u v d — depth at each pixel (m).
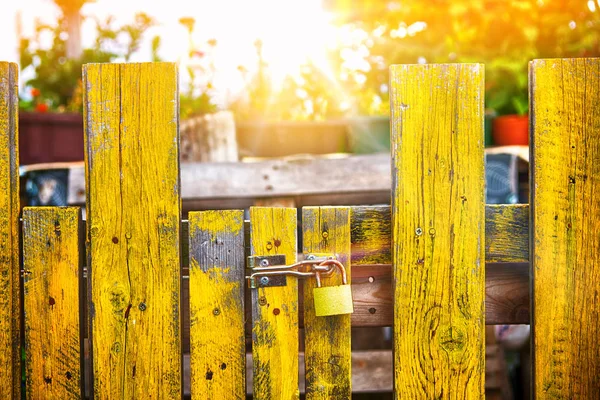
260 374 1.98
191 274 1.98
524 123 4.09
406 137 1.95
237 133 4.10
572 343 1.98
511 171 3.63
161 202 1.97
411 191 1.96
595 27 4.72
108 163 1.97
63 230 1.98
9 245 1.99
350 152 4.12
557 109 1.95
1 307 1.99
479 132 1.95
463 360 1.98
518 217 2.00
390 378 3.22
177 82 1.97
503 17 4.79
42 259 1.99
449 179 1.96
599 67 1.93
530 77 1.97
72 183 3.59
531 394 2.03
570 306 1.97
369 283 2.07
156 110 1.96
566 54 4.78
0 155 1.98
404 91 1.95
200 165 3.54
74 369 2.00
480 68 1.94
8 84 1.97
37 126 4.09
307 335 1.98
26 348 2.00
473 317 1.97
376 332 3.51
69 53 5.83
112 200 1.97
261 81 4.41
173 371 1.99
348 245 1.97
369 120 4.05
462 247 1.97
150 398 2.00
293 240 1.97
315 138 4.12
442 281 1.97
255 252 1.97
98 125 1.96
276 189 3.54
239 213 1.97
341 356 1.98
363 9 5.05
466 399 1.98
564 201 1.96
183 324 2.09
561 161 1.96
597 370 1.98
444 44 4.86
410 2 4.99
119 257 1.98
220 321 1.99
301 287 2.08
